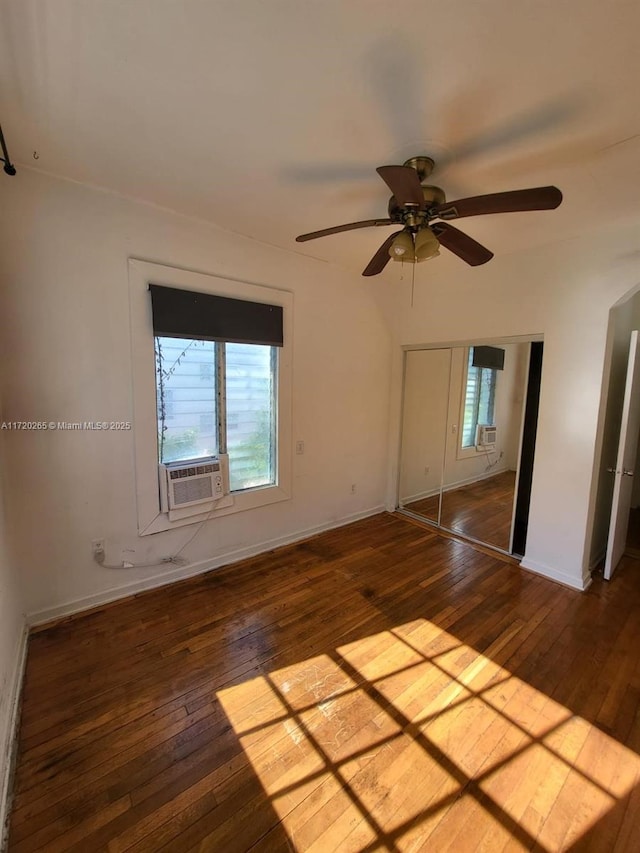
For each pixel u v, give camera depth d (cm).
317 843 122
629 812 132
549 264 281
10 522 202
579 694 182
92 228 221
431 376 392
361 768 146
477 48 120
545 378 287
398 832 126
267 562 309
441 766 147
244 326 287
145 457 252
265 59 126
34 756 148
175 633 221
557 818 130
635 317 363
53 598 229
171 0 106
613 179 192
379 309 391
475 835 125
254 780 141
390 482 430
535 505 297
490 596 265
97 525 239
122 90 142
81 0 108
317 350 343
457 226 248
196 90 141
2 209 195
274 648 210
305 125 159
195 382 275
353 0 105
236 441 301
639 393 302
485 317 325
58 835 123
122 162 193
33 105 151
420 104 144
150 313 245
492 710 172
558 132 158
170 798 134
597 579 290
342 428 376
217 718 166
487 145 167
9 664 170
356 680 188
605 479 309
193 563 285
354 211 242
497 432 337
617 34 112
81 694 177
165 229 246
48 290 211
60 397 220
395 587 275
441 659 204
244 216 252
